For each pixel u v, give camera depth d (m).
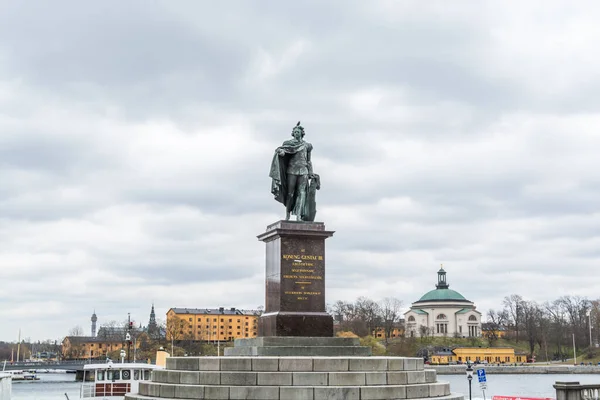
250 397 32.50
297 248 40.03
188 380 34.50
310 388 32.34
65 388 154.25
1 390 51.38
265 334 40.12
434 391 34.31
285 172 43.25
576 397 46.28
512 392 132.75
